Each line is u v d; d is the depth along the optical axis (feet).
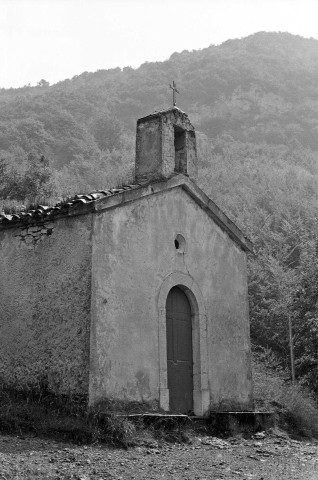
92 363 30.96
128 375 32.94
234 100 352.08
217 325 40.42
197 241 40.37
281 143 287.07
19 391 32.91
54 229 34.37
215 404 38.55
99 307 32.09
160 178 37.81
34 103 288.10
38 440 27.48
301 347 67.00
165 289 36.70
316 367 60.80
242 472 26.13
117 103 351.25
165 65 408.87
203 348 38.55
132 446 29.04
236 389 40.65
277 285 80.59
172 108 40.01
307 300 62.95
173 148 39.34
